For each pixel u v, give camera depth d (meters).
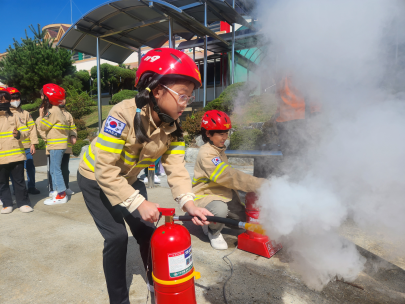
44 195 4.59
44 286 1.92
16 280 2.01
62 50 17.30
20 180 3.57
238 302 1.66
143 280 1.96
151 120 1.38
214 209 2.30
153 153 1.50
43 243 2.63
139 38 9.21
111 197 1.37
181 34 10.26
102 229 1.53
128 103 1.39
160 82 1.26
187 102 1.33
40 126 3.91
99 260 2.28
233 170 2.20
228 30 11.64
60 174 4.03
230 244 2.48
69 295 1.81
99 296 1.80
